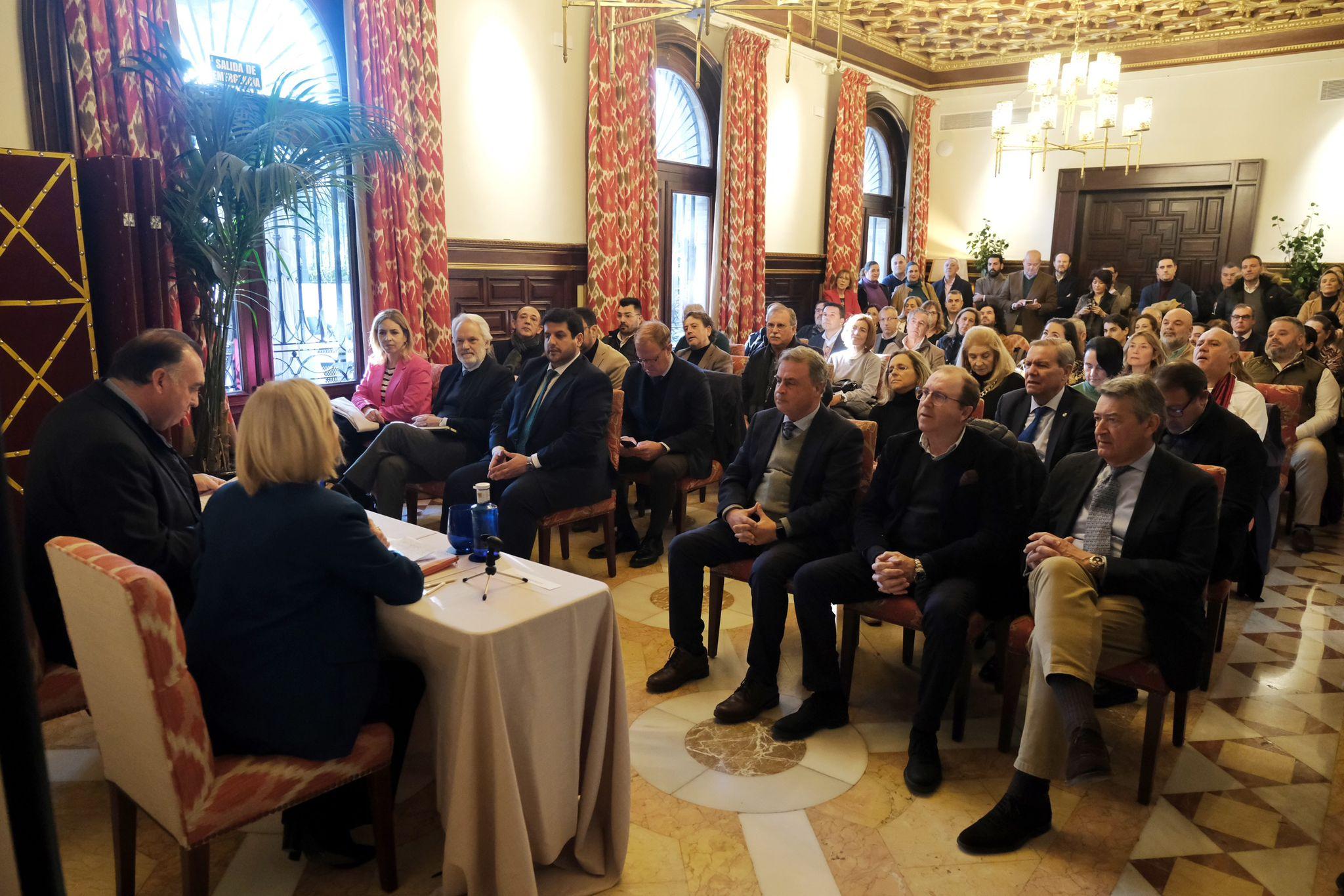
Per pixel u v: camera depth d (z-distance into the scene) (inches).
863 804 91.8
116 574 61.4
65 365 140.1
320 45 204.2
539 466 145.4
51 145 153.8
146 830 86.1
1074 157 399.2
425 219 217.6
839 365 209.6
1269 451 145.5
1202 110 369.4
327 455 70.1
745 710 108.0
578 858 79.3
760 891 78.5
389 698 77.7
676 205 313.7
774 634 109.3
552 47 248.4
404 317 181.6
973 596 98.0
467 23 226.5
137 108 160.4
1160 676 89.2
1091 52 381.7
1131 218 394.9
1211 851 84.4
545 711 74.5
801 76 348.2
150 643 61.4
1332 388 187.0
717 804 91.3
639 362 178.4
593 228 262.5
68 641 84.4
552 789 76.2
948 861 82.7
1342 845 85.4
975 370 158.9
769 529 113.3
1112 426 95.0
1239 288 325.1
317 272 207.0
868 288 370.0
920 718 96.3
